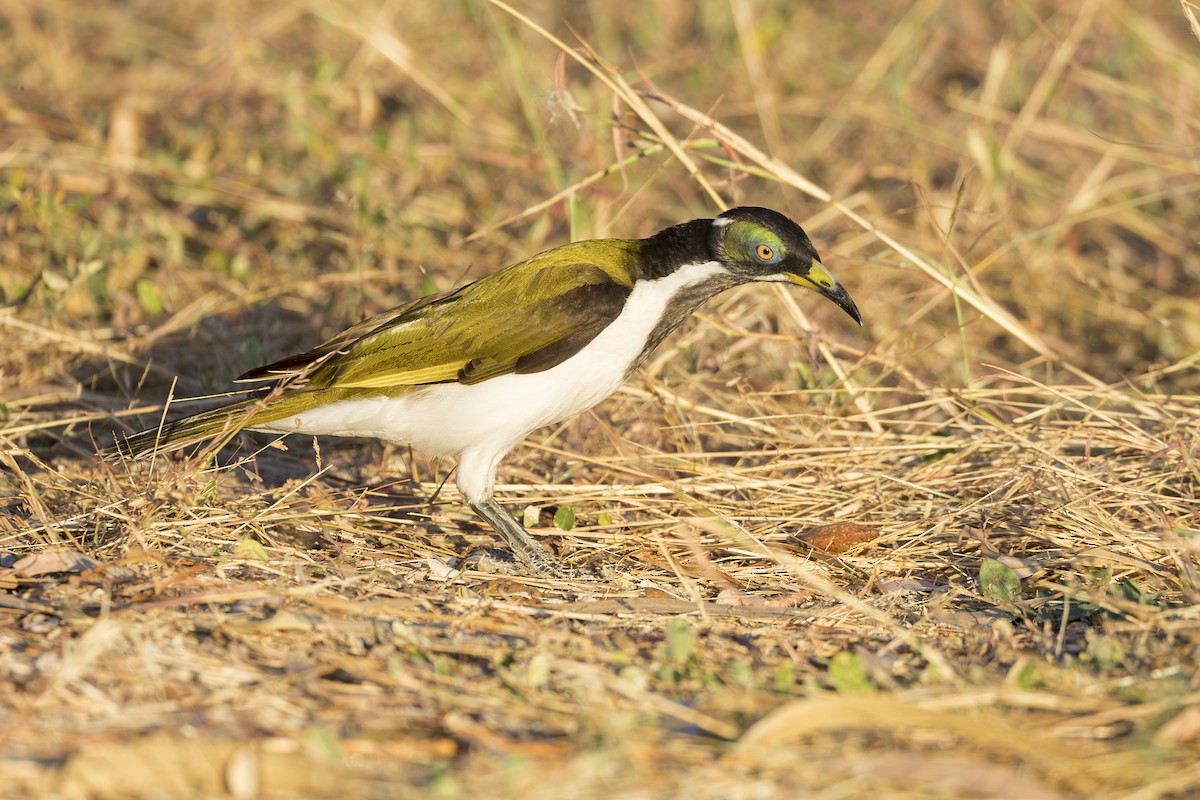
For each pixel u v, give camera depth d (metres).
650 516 11.34
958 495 11.32
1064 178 18.45
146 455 10.75
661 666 8.27
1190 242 16.88
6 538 9.83
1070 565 9.87
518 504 11.59
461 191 17.48
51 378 13.14
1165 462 11.21
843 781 6.79
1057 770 6.95
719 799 6.62
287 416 10.69
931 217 13.78
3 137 17.58
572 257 10.80
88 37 22.33
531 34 21.97
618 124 12.92
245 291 15.06
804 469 12.02
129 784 6.59
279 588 9.04
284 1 23.17
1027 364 13.50
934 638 8.86
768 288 14.34
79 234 15.39
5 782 6.61
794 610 9.35
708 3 22.89
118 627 8.05
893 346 14.38
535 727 7.41
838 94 20.25
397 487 11.84
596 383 10.76
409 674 7.99
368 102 17.67
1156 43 19.05
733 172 13.34
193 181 16.72
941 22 22.73
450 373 10.45
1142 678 7.98
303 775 6.67
